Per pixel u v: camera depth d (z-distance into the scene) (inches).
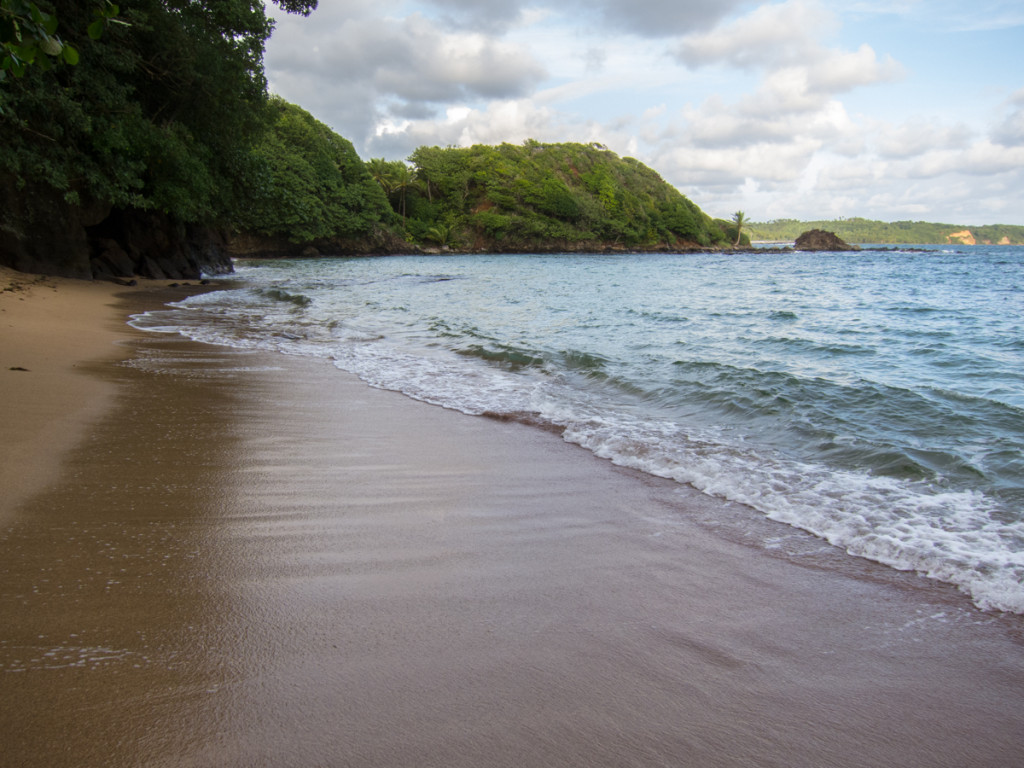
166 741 67.8
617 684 82.0
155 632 89.4
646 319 566.9
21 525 123.2
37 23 111.5
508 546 126.8
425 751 68.1
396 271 1457.9
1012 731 76.2
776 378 289.7
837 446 195.2
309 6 753.0
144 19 706.8
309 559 116.7
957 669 89.0
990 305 726.5
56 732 68.2
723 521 143.6
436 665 84.4
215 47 858.1
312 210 2279.8
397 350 387.9
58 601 96.0
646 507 151.6
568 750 69.2
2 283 569.6
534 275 1397.6
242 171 1018.1
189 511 136.8
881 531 136.3
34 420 194.9
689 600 106.7
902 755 71.6
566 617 99.2
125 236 921.5
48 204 701.9
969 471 171.6
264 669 81.9
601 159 4239.7
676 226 4347.9
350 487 158.6
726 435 212.7
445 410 247.4
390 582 108.8
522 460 187.3
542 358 346.3
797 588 112.3
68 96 648.4
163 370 299.7
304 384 286.4
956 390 275.4
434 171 3363.7
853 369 328.5
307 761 65.9
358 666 83.4
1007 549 126.7
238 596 101.3
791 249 4894.2
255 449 186.5
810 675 86.3
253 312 577.6
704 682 83.5
